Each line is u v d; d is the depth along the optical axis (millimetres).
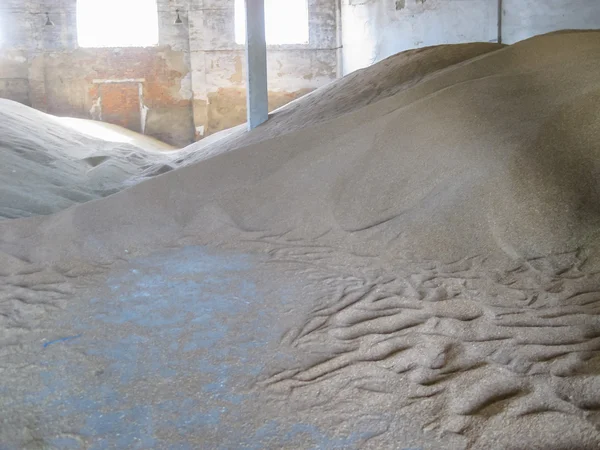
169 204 6461
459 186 5488
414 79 10078
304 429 2615
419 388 2885
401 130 6543
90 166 11078
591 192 4965
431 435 2545
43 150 10711
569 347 3184
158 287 4477
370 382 2961
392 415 2691
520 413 2615
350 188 6082
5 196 8172
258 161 6969
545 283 4184
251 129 11867
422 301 3949
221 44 17859
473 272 4496
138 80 17797
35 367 3236
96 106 17797
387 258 4938
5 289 4504
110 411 2791
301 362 3213
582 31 8625
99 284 4590
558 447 2438
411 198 5676
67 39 17469
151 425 2674
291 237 5602
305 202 6082
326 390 2908
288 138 7305
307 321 3738
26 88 17531
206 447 2512
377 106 7539
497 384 2854
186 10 17688
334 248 5258
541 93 6301
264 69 11711
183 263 5043
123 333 3664
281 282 4488
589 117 5566
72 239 5719
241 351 3367
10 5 17094
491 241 4871
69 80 17625
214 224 5988
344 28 17844
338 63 18203
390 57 11930
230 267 4895
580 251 4539
